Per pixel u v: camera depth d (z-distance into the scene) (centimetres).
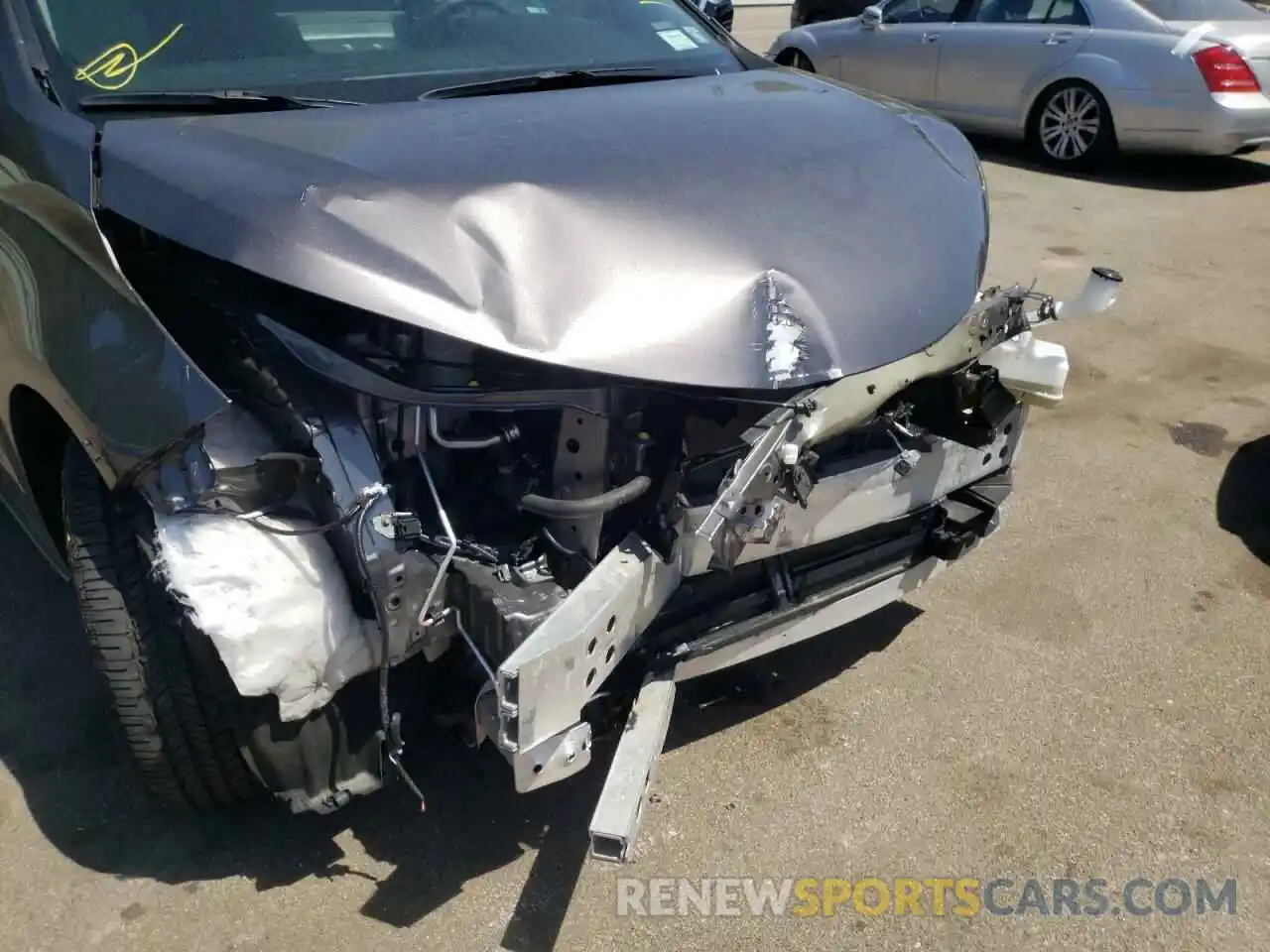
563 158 216
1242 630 320
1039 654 308
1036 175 841
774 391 200
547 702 184
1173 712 286
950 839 246
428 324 184
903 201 238
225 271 206
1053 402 264
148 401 187
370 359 200
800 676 297
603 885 232
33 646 302
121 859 236
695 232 207
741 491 192
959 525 273
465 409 202
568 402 199
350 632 198
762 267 205
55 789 254
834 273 212
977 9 892
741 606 241
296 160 203
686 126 240
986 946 221
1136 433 440
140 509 209
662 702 219
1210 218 731
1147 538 366
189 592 186
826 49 987
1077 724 281
